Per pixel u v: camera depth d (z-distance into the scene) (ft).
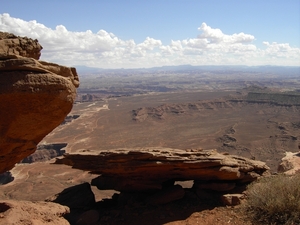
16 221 27.25
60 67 30.37
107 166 44.04
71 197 48.65
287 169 59.98
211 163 42.96
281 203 35.42
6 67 26.89
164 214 41.96
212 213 40.50
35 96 27.99
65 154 46.91
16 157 33.04
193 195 46.09
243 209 39.47
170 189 46.32
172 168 43.50
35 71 27.86
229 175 44.04
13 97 27.40
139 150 44.55
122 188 47.78
